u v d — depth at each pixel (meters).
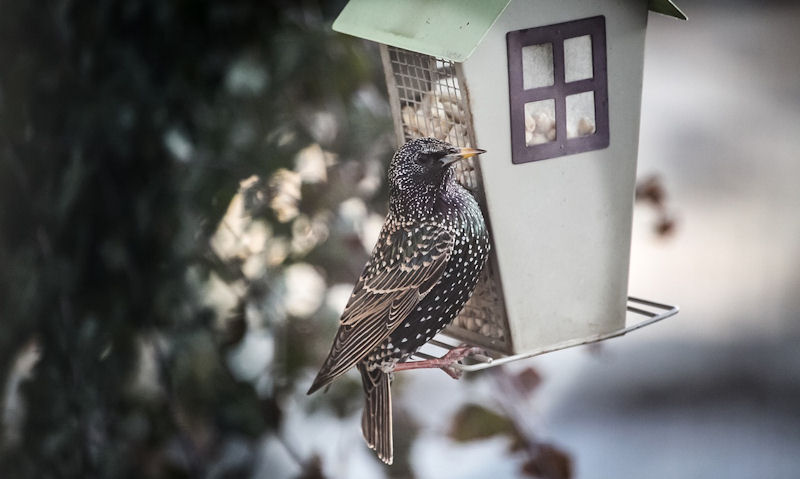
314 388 5.35
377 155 6.04
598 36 5.24
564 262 5.45
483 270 5.61
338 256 5.98
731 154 15.88
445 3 5.07
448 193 5.33
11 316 6.05
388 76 5.84
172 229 5.75
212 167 5.76
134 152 5.73
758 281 13.56
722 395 12.18
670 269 13.78
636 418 11.82
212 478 6.10
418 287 5.34
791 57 18.45
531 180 5.28
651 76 18.31
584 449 11.30
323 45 5.80
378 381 5.69
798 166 15.53
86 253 5.87
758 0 20.62
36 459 6.15
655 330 13.04
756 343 12.80
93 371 5.95
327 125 5.91
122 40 5.70
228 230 5.87
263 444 6.23
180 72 5.70
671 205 13.68
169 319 5.82
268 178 5.82
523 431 6.47
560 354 12.49
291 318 6.01
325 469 6.39
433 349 7.09
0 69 5.84
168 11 5.66
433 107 5.63
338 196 5.98
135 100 5.69
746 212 14.68
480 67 5.05
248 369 6.04
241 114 5.75
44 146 5.86
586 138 5.34
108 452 6.00
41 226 5.92
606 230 5.49
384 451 5.62
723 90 17.70
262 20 5.75
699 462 11.20
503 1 4.83
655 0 5.31
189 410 5.93
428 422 6.59
